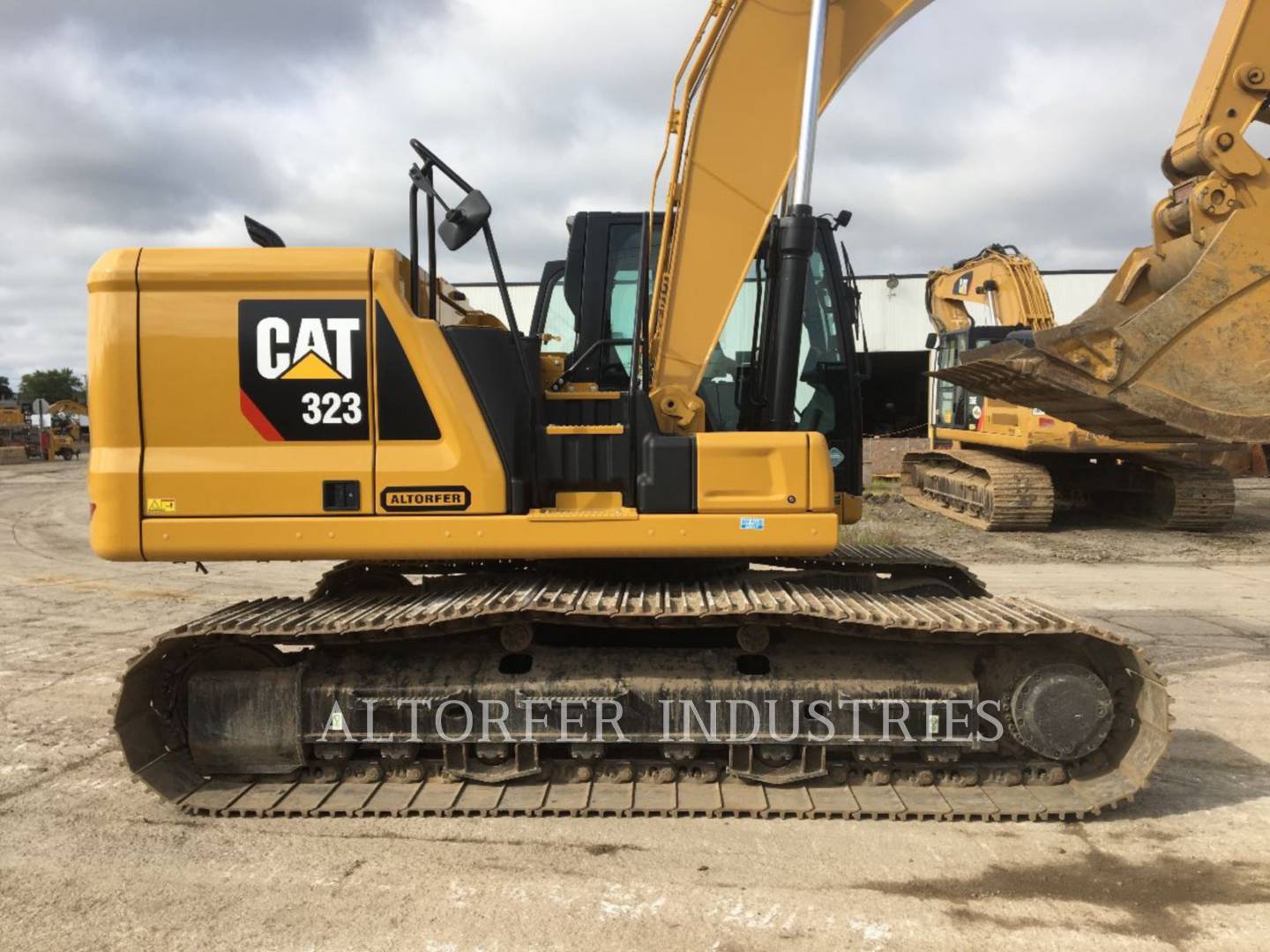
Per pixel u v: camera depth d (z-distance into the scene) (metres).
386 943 2.82
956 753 3.82
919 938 2.86
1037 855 3.41
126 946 2.82
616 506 3.87
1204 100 3.92
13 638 6.91
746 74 4.02
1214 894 3.13
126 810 3.82
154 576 9.79
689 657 3.91
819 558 4.84
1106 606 7.90
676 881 3.22
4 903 3.08
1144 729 3.76
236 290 3.68
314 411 3.70
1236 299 3.83
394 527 3.71
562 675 3.86
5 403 41.72
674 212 4.10
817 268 4.51
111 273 3.67
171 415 3.68
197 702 3.88
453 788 3.90
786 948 2.80
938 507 14.68
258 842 3.53
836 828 3.64
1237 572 9.64
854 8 4.05
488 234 3.73
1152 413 3.85
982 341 13.80
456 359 3.72
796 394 4.22
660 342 4.03
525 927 2.91
